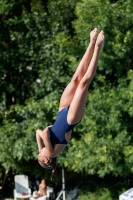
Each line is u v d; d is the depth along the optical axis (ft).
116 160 68.49
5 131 74.64
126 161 68.69
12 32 77.51
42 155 36.88
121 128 69.56
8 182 87.15
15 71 81.15
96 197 75.82
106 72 70.18
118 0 74.28
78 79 35.88
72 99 35.86
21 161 77.51
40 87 77.71
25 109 74.74
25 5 80.18
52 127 36.22
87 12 68.18
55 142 35.91
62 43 71.46
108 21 67.36
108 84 72.08
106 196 75.41
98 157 68.54
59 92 75.46
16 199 80.79
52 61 76.64
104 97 69.46
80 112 34.47
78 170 71.82
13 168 78.69
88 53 35.70
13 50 78.69
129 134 70.08
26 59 80.33
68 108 35.47
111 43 67.92
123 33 68.69
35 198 78.13
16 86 80.59
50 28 76.79
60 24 76.43
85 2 68.28
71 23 76.18
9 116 77.56
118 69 70.95
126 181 80.02
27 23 77.00
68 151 72.43
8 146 74.43
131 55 71.10
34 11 77.10
